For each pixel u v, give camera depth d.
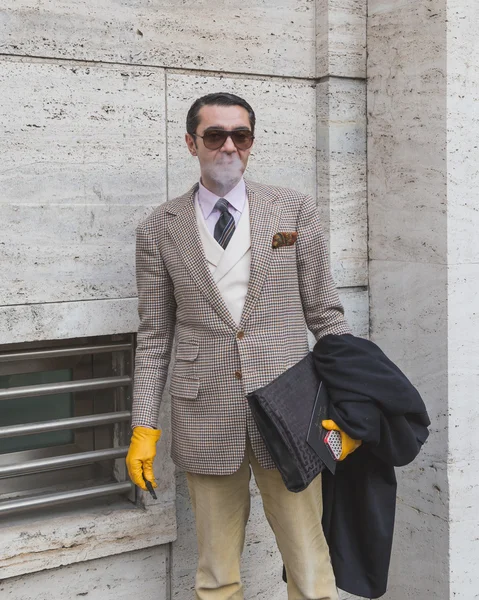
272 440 2.25
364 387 2.33
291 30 3.21
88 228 2.83
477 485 3.14
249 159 3.15
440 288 3.05
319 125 3.30
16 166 2.69
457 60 2.96
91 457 2.91
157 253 2.50
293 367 2.37
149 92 2.92
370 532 2.52
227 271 2.37
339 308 2.52
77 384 2.87
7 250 2.69
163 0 2.91
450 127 2.97
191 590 3.11
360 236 3.38
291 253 2.44
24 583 2.78
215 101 2.35
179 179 3.00
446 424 3.07
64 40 2.73
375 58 3.27
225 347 2.36
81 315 2.82
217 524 2.48
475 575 3.17
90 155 2.82
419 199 3.11
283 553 2.52
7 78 2.65
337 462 2.55
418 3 3.04
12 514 2.90
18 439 2.96
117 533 2.88
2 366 2.87
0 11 2.62
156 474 2.95
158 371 2.52
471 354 3.09
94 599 2.90
